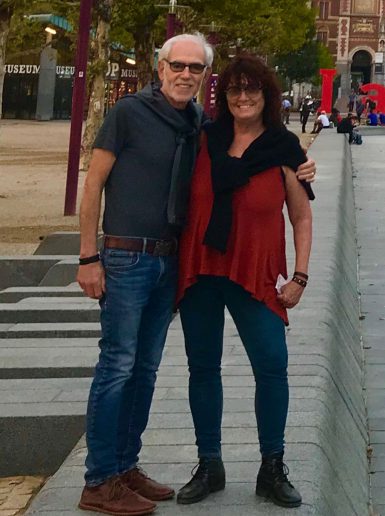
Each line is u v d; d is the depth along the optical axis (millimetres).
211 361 3592
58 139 34781
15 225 12664
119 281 3439
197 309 3543
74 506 3512
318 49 75562
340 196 12844
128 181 3438
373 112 49531
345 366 6078
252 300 3439
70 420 4555
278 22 31547
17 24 22812
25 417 4555
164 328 3637
